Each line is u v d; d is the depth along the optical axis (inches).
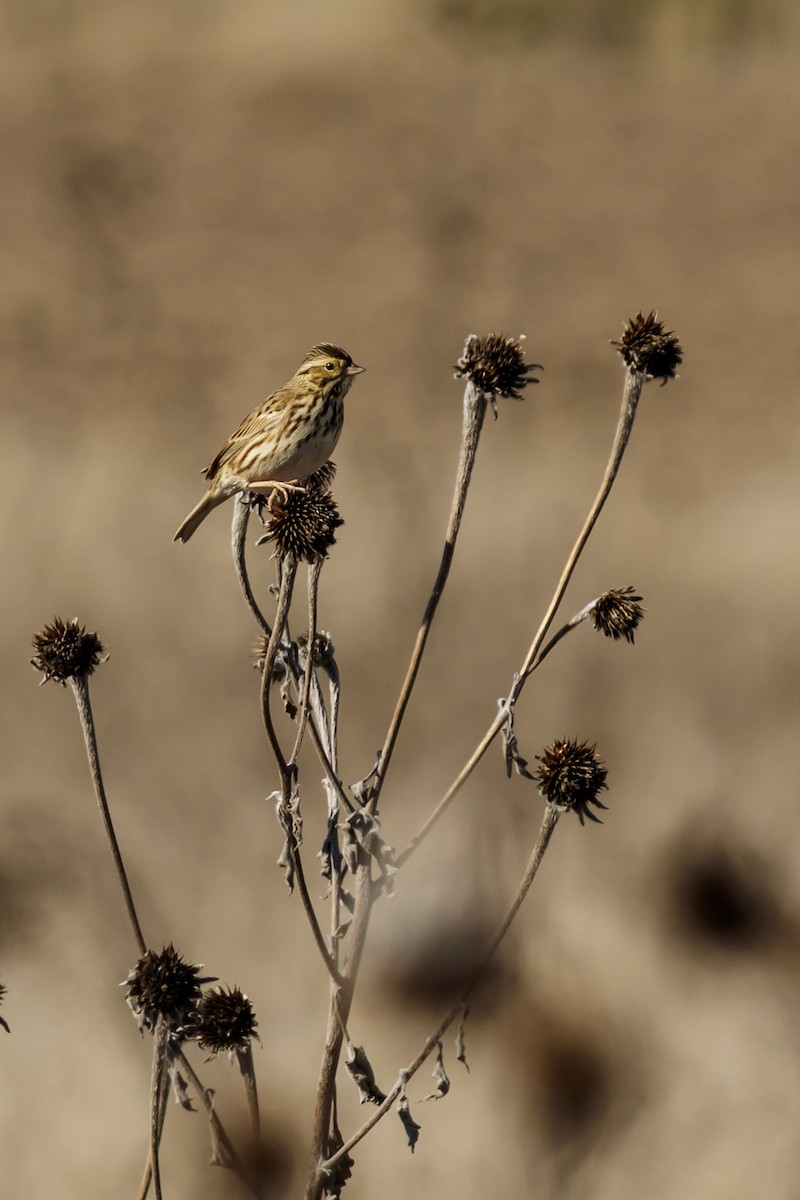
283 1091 416.5
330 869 234.5
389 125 2095.2
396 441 1096.2
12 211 1765.5
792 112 2074.3
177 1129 407.2
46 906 462.6
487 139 2041.1
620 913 464.4
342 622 729.0
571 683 670.5
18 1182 398.3
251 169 1941.4
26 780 592.1
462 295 1514.5
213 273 1576.0
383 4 2642.7
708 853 481.1
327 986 458.9
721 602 797.2
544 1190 364.5
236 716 659.4
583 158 1943.9
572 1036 392.8
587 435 1166.3
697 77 2330.2
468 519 866.8
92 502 946.7
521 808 404.2
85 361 1320.1
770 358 1343.5
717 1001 431.8
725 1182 368.5
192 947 471.8
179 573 824.9
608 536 883.4
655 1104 393.1
